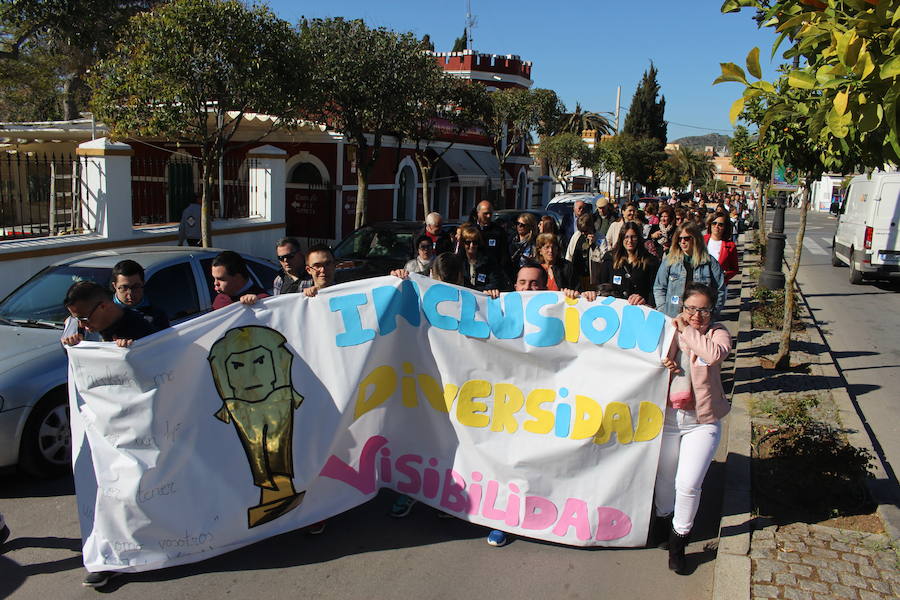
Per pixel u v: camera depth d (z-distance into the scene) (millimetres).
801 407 6348
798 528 4391
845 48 2949
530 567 4109
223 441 4020
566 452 4250
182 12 9953
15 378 4918
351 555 4195
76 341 3916
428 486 4527
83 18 18766
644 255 6828
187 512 3893
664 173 56156
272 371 4184
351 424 4422
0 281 9492
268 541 4352
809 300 14133
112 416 3762
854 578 3820
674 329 4055
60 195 11703
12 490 5059
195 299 6367
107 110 10703
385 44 15141
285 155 15625
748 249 22750
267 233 15250
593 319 4270
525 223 7992
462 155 27328
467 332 4453
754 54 3492
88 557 3803
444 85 18625
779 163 7477
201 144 11422
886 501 4703
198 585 3832
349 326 4410
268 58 10789
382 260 10414
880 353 9641
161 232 12492
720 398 4027
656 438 4125
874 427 6695
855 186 17422
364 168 16672
